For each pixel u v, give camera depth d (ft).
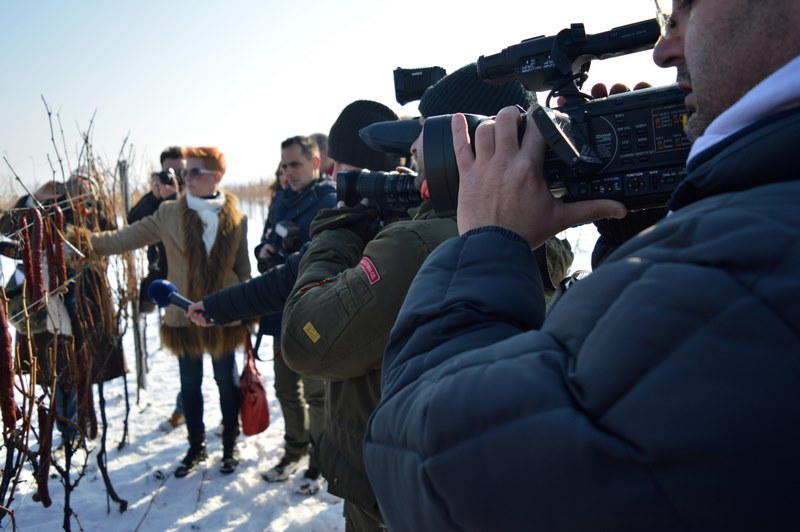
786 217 1.36
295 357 4.55
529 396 1.57
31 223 6.84
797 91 1.47
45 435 6.63
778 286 1.28
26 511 9.58
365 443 2.19
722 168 1.58
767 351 1.25
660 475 1.32
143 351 15.46
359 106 8.95
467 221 2.49
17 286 9.71
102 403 9.62
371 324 4.22
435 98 4.75
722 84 1.72
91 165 10.22
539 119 2.44
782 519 1.22
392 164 9.09
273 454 11.84
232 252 11.06
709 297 1.34
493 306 2.13
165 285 8.01
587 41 3.18
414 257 4.15
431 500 1.71
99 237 10.44
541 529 1.50
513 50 3.39
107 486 9.68
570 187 2.61
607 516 1.39
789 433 1.20
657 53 2.21
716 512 1.27
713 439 1.25
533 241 2.48
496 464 1.57
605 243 3.38
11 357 5.28
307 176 10.91
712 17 1.71
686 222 1.50
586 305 1.60
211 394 15.43
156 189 14.48
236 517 9.73
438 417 1.71
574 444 1.45
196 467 11.15
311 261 5.17
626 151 2.61
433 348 2.12
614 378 1.41
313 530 9.02
